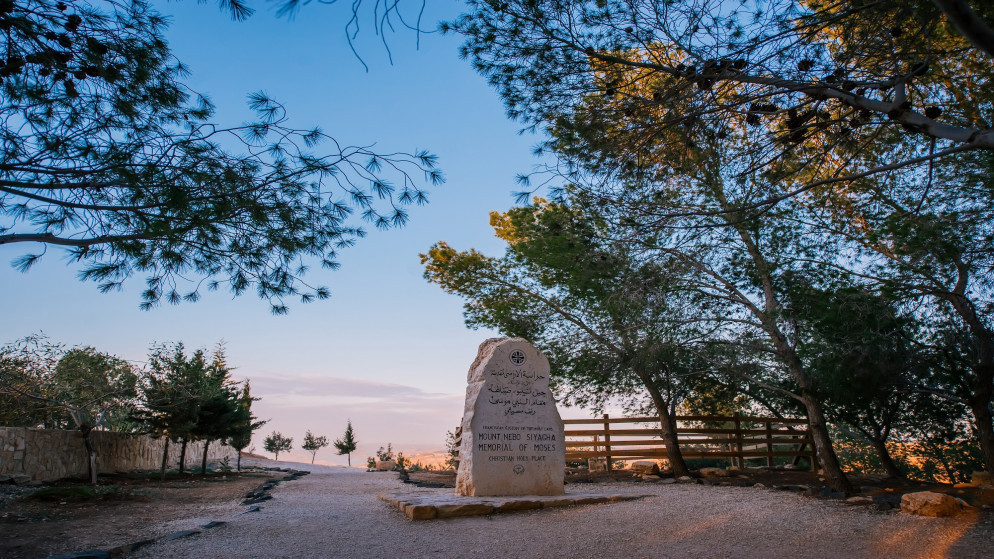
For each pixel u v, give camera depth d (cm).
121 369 1695
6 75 514
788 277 1038
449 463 2331
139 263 657
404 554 664
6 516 874
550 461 1145
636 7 632
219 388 1922
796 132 601
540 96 691
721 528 757
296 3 279
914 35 584
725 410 1825
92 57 561
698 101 609
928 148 827
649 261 980
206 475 1870
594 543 696
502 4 661
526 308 1599
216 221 616
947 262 866
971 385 1033
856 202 995
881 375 975
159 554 657
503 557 644
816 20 552
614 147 670
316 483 1627
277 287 720
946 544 614
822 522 769
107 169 559
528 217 1320
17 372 1586
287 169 611
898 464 1714
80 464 1542
